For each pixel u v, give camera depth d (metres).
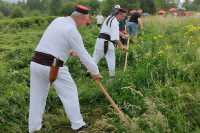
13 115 3.95
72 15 3.21
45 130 3.46
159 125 2.99
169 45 6.44
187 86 3.81
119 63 6.16
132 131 3.00
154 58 5.07
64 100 3.28
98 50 5.12
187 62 4.98
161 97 3.63
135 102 3.94
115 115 3.75
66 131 3.57
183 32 8.80
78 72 5.82
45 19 21.84
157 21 12.65
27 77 5.44
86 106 4.26
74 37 3.07
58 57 3.09
